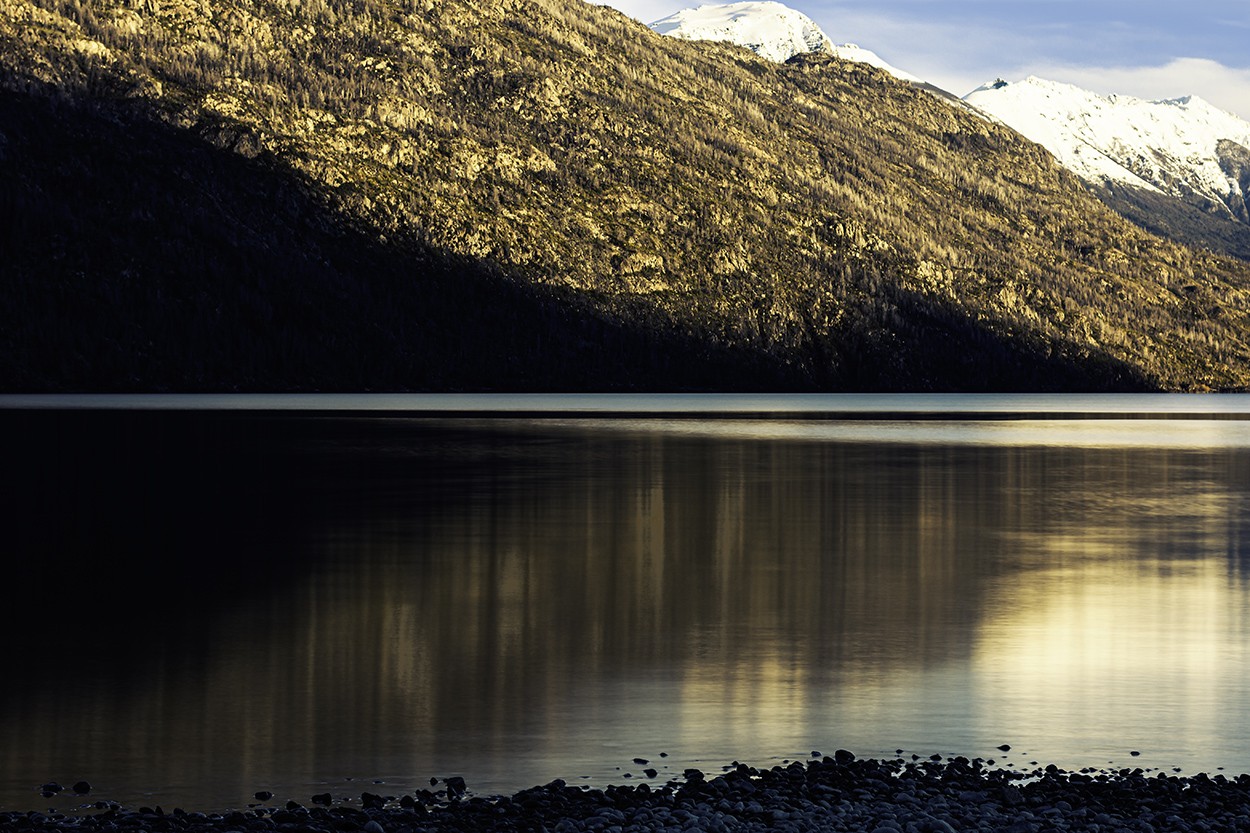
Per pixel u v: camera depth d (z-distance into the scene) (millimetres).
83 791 25125
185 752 27625
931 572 53250
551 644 38406
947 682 34094
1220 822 22750
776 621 42281
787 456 124688
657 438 153625
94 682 33375
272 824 22719
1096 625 41906
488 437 151125
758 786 25109
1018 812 23328
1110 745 28656
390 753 27656
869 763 26828
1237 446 149250
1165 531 68125
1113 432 182625
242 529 64750
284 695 32250
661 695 32562
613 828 21984
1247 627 41656
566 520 70312
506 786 25672
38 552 56062
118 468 98438
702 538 63531
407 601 45312
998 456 128500
